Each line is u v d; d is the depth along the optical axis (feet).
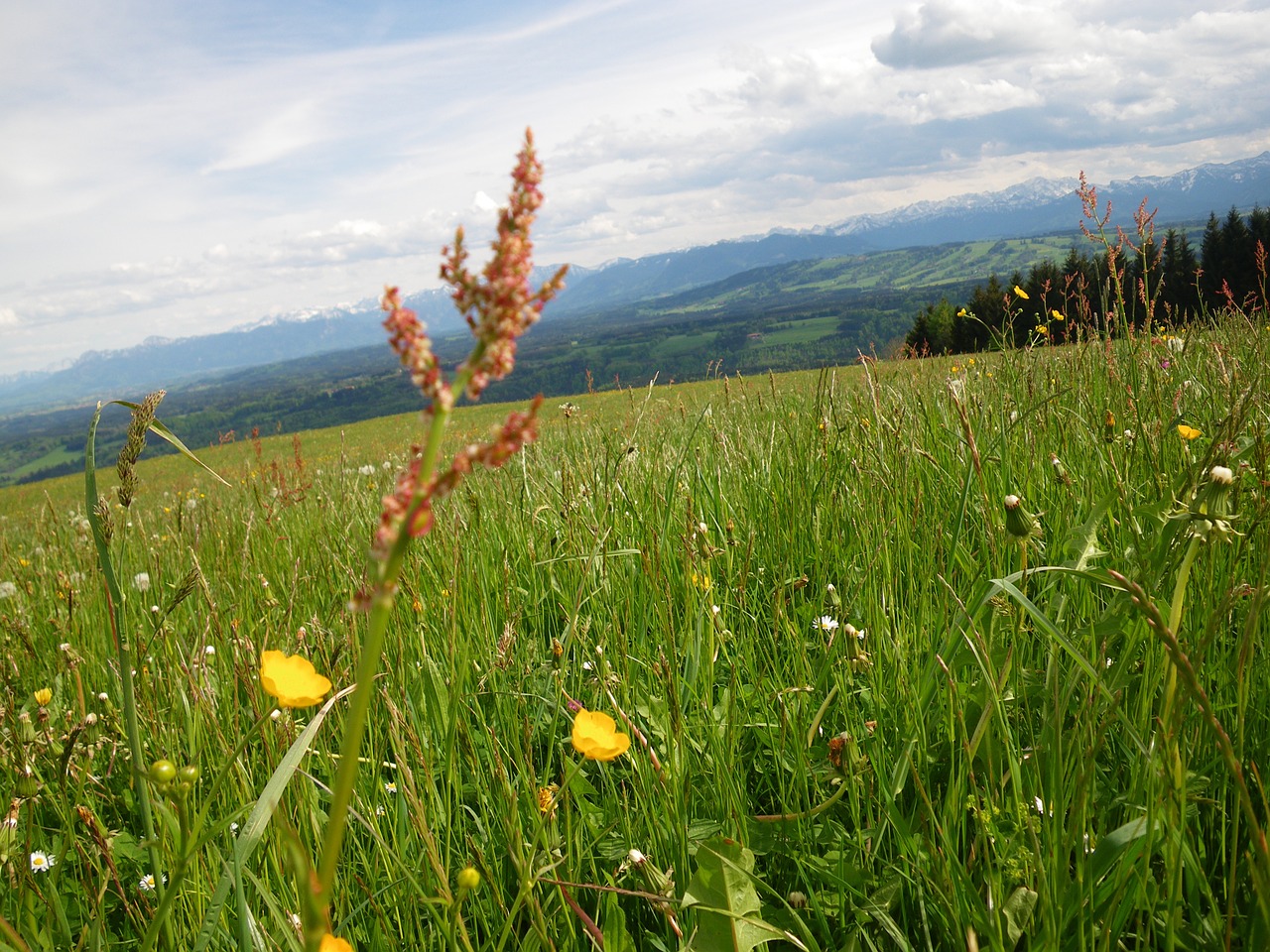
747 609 10.68
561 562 12.07
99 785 8.76
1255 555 7.63
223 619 10.80
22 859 6.33
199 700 8.05
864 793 7.15
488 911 6.61
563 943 5.93
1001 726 6.08
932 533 10.12
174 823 6.49
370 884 6.77
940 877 5.73
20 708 9.49
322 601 12.51
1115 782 6.65
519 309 2.47
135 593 13.88
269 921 6.39
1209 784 6.24
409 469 2.64
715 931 5.38
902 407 14.42
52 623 13.48
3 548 21.27
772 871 6.93
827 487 12.82
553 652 9.56
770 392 22.61
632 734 7.59
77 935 7.22
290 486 22.47
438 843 6.96
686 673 9.07
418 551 12.60
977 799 6.54
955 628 7.48
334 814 2.82
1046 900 5.16
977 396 14.57
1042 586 8.82
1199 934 5.41
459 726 7.77
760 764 8.28
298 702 4.33
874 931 6.15
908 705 7.55
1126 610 6.95
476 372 2.53
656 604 9.45
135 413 5.68
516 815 6.43
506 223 2.48
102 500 5.65
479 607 11.37
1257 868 4.69
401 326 2.52
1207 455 6.54
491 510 15.52
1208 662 7.20
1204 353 14.75
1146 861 5.10
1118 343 16.60
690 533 9.78
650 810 6.94
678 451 17.52
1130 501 9.12
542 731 9.11
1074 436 12.21
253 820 5.26
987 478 11.25
